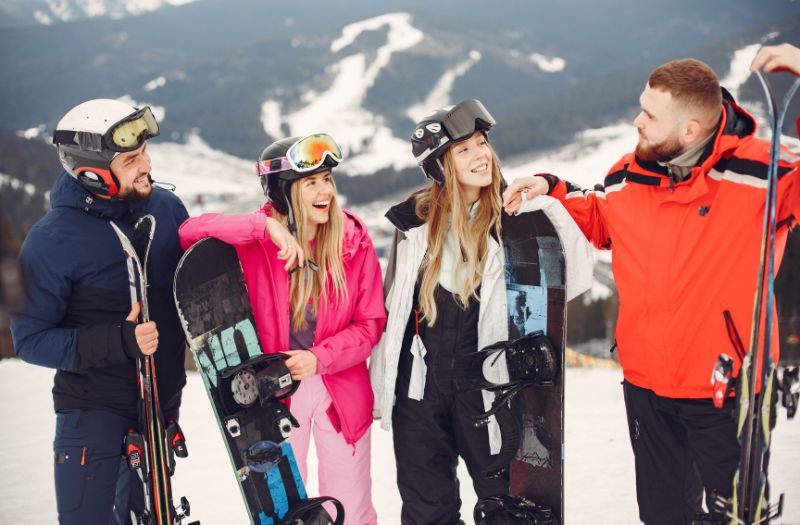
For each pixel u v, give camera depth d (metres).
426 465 2.27
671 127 1.87
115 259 2.11
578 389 13.29
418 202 2.34
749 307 1.87
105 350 1.97
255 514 2.15
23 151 133.62
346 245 2.27
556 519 2.20
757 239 1.86
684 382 1.94
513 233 2.28
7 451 4.62
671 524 2.08
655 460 2.05
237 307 2.21
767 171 1.82
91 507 2.05
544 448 2.23
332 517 2.29
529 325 2.27
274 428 2.21
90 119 2.02
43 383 7.12
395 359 2.25
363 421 2.31
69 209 2.07
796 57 1.66
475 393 2.25
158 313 2.20
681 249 1.92
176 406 2.33
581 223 2.24
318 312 2.26
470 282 2.22
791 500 3.00
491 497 2.24
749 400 1.78
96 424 2.07
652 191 2.01
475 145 2.23
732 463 1.90
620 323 2.09
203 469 4.19
